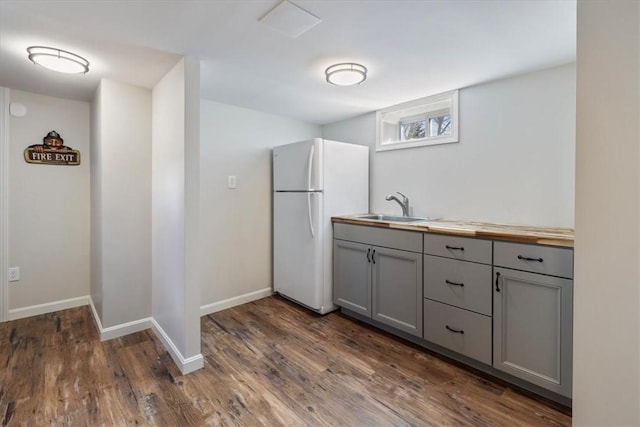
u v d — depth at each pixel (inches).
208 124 117.6
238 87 103.4
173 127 85.4
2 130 104.4
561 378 65.0
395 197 120.8
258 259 134.9
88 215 122.3
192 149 80.0
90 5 56.8
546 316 67.0
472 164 102.3
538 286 68.1
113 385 73.5
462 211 105.2
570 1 56.2
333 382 75.6
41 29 65.0
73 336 98.1
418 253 90.9
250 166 130.6
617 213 38.3
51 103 113.0
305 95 111.3
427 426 61.2
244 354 88.9
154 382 75.0
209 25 64.6
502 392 71.7
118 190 97.9
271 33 68.1
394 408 66.4
